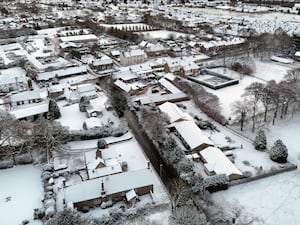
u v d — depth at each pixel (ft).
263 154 301.43
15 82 456.04
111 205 239.09
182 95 418.31
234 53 609.42
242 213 230.27
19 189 256.93
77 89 426.10
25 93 407.64
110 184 244.42
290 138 328.08
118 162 279.69
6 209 234.99
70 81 471.62
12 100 394.11
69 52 616.39
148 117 345.31
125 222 221.05
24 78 466.29
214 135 333.21
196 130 322.55
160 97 409.08
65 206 224.53
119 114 363.97
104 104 399.65
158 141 315.17
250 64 524.93
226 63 549.95
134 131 342.85
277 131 341.41
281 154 283.79
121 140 323.37
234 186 259.80
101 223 218.38
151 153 303.27
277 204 239.91
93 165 271.90
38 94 411.54
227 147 308.19
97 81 485.15
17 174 276.00
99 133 325.62
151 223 214.90
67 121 360.28
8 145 294.66
